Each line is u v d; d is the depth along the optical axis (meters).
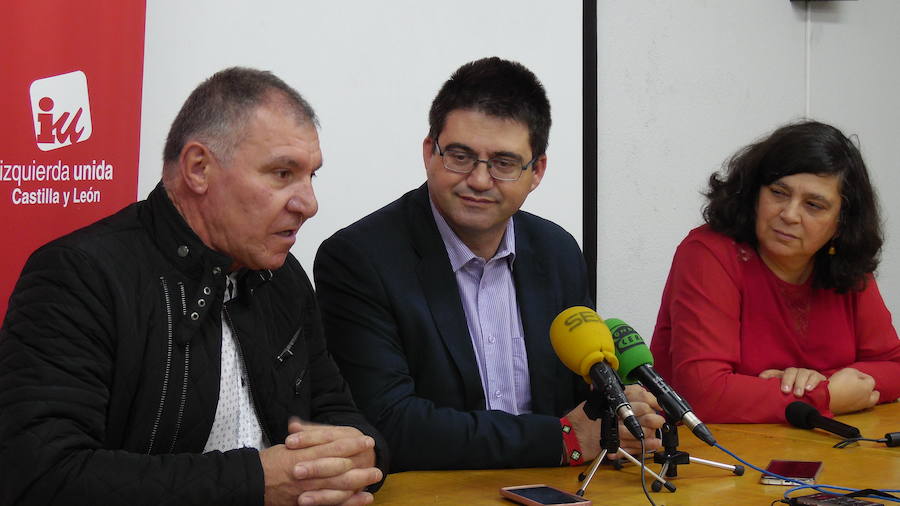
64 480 1.44
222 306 1.72
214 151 1.64
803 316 2.58
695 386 2.38
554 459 1.87
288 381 1.85
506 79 1.97
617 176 3.60
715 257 2.54
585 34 3.39
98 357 1.55
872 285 2.70
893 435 2.03
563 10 3.33
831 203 2.41
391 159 3.02
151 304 1.63
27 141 2.26
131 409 1.61
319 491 1.55
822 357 2.59
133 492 1.46
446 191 2.00
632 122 3.62
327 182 2.91
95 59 2.34
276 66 2.84
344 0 2.93
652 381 1.70
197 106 1.67
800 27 4.04
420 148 3.07
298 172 1.67
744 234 2.56
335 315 2.05
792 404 2.27
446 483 1.76
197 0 2.72
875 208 2.50
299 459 1.55
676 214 3.74
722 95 3.84
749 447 2.02
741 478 1.75
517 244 2.21
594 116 3.41
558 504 1.54
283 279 1.90
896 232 4.38
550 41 3.31
